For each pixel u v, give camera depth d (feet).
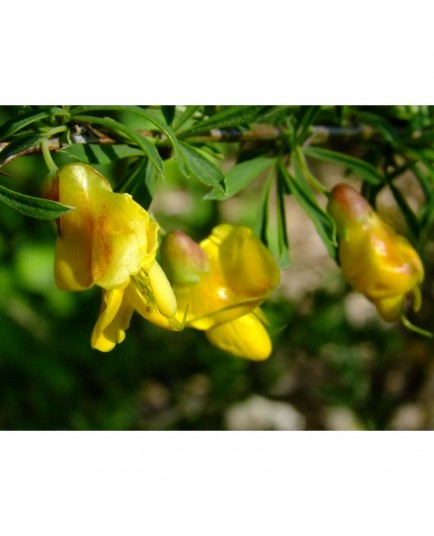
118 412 0.81
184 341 0.82
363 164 0.43
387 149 0.47
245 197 0.97
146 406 0.85
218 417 0.82
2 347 0.79
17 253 0.84
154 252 0.31
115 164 0.50
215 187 0.35
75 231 0.32
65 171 0.32
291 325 0.77
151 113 0.34
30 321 0.82
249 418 0.87
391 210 0.70
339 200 0.43
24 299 0.83
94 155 0.35
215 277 0.39
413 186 0.77
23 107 0.34
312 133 0.45
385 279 0.42
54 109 0.33
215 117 0.37
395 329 0.74
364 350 0.75
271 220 1.01
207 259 0.39
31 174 0.82
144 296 0.32
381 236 0.43
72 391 0.81
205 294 0.38
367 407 0.76
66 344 0.83
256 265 0.39
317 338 0.75
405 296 0.44
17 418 0.78
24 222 0.84
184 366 0.83
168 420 0.83
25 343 0.80
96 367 0.82
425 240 0.61
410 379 0.74
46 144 0.32
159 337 0.83
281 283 0.92
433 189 0.47
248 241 0.39
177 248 0.38
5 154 0.32
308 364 0.81
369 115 0.45
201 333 0.82
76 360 0.82
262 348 0.40
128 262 0.31
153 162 0.32
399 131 0.47
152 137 0.37
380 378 0.75
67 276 0.32
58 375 0.79
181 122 0.37
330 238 0.41
